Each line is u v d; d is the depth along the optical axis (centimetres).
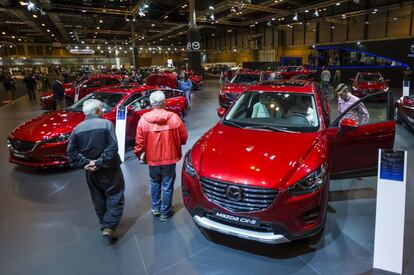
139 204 357
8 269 246
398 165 211
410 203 336
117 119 498
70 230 304
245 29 3722
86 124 260
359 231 284
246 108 364
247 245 270
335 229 288
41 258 260
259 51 3669
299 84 404
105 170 267
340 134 297
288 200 221
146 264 249
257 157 248
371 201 344
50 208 351
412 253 251
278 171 231
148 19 2700
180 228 302
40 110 1134
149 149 296
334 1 1911
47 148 434
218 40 4681
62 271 243
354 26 2605
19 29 3406
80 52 4728
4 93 1866
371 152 320
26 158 441
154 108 292
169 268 243
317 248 261
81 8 2133
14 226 312
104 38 4681
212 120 854
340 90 454
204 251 264
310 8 2081
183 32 3578
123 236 290
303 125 314
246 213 225
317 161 244
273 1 1961
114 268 245
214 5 2139
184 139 308
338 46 2100
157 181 315
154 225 309
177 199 365
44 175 452
